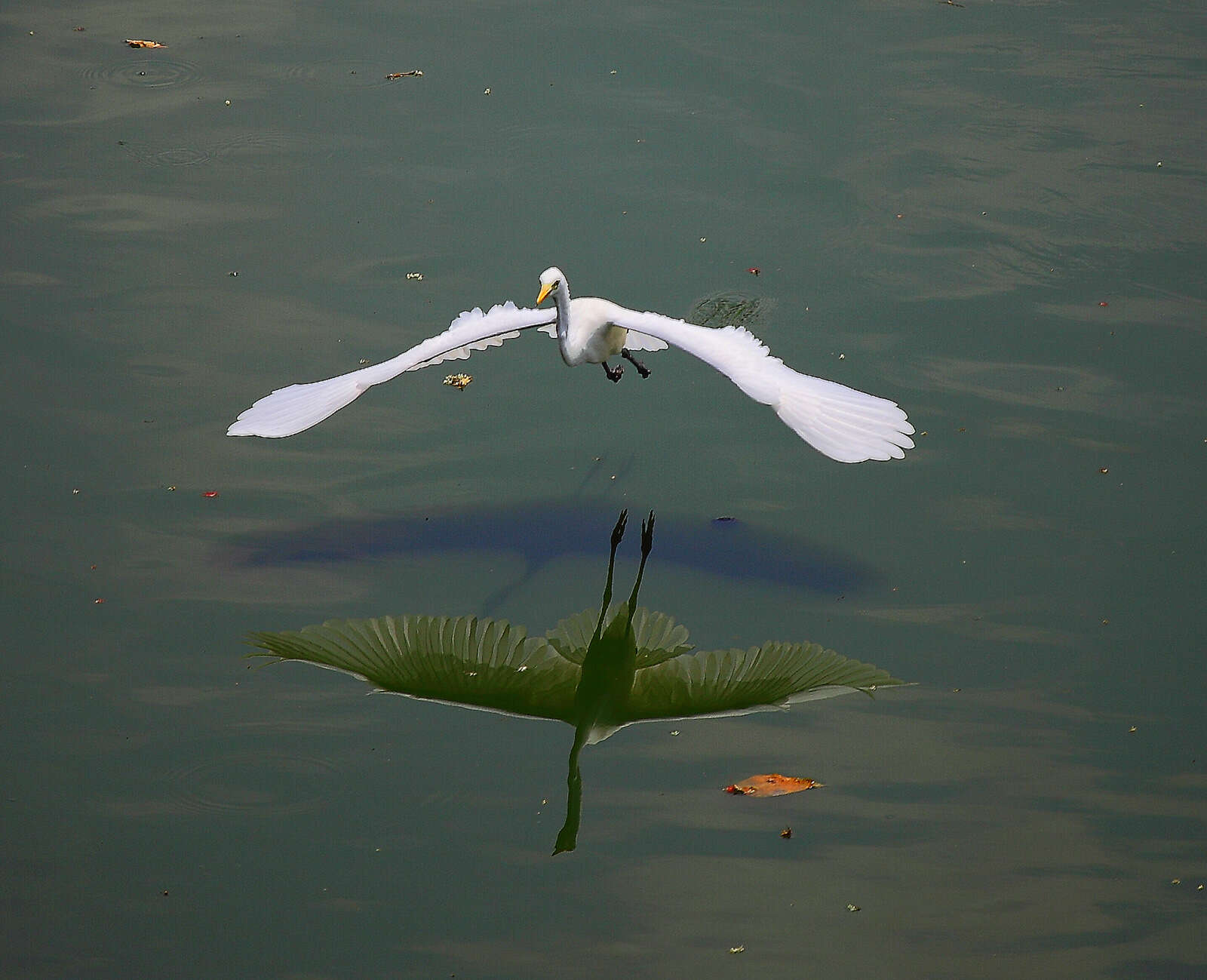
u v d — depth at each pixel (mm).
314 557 12773
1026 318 16094
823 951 8883
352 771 10469
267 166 18781
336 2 22922
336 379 12055
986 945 8930
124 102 20094
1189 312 16172
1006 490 13586
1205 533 12883
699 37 21688
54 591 12188
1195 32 22172
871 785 10305
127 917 9172
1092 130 19469
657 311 16047
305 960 8844
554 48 21375
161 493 13414
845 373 15141
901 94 20297
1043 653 11602
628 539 13078
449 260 17016
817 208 17984
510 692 11375
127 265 16828
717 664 11680
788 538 13086
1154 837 9781
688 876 9508
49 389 14719
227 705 11086
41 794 10148
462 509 13469
